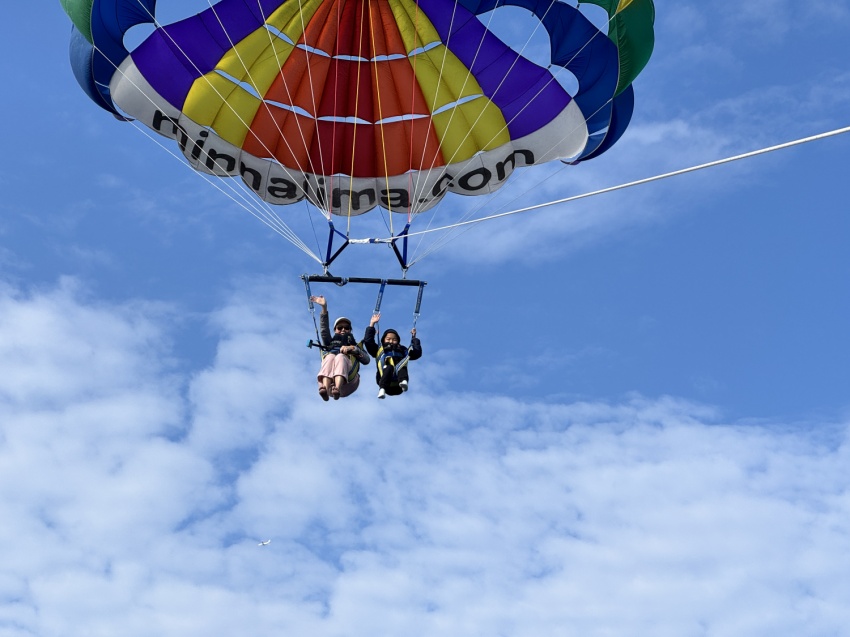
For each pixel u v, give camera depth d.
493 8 18.17
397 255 17.58
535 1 17.86
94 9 17.16
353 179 19.16
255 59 18.47
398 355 16.09
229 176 18.81
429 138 18.95
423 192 19.02
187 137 18.48
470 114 18.80
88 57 17.75
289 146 18.86
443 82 18.72
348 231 18.34
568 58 18.08
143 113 18.31
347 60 18.86
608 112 18.22
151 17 17.73
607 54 17.69
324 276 16.52
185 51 18.17
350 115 19.05
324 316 16.41
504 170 18.88
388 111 18.95
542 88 18.50
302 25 18.33
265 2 18.16
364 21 18.48
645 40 17.34
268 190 18.98
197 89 18.31
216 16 18.12
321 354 16.38
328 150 19.06
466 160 18.88
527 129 18.73
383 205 19.20
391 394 16.12
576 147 18.56
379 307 16.52
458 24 18.36
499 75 18.58
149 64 18.09
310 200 19.16
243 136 18.70
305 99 18.77
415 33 18.45
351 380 16.16
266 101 18.66
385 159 19.06
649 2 17.05
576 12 17.75
